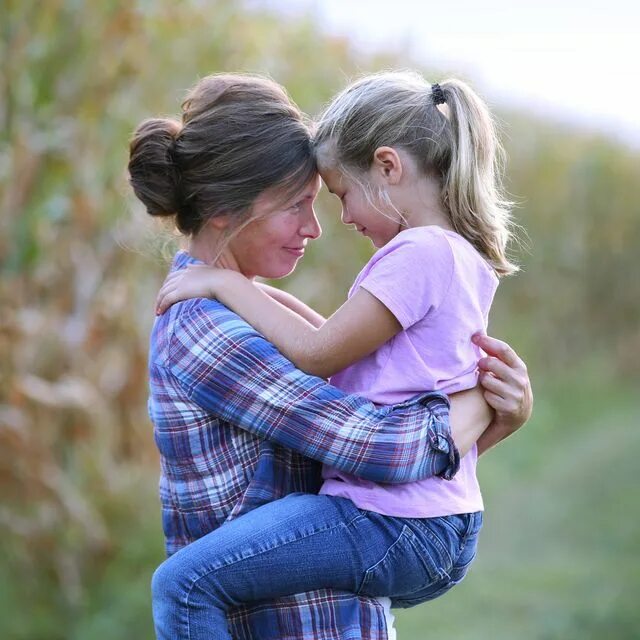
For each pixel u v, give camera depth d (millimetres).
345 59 21703
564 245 30734
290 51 19047
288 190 5688
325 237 17875
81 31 14781
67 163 14484
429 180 5773
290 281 17500
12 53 14242
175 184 5785
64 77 14750
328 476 5535
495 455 22812
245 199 5645
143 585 13953
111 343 14688
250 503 5395
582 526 18484
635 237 31484
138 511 14969
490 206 5867
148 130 5844
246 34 17375
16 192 14008
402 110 5742
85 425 14391
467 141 5742
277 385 5344
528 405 5758
